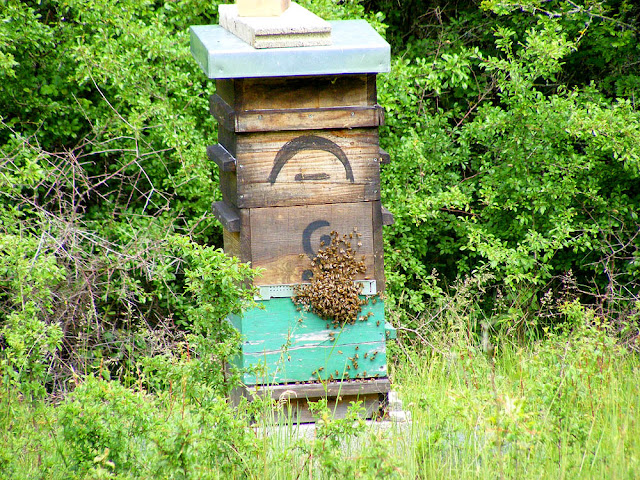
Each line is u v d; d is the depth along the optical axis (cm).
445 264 1739
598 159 1550
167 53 1467
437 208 1512
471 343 1355
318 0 1473
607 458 799
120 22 1445
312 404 890
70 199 1627
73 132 1620
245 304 905
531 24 1669
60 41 1548
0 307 1298
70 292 1285
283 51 952
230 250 1109
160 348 1265
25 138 1399
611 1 1622
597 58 1677
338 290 1027
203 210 1529
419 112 1620
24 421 907
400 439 895
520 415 762
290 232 1024
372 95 1007
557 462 823
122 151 1557
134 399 790
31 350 996
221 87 1089
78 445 767
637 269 1534
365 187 1027
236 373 904
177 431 737
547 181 1471
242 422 795
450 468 796
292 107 995
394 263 1532
